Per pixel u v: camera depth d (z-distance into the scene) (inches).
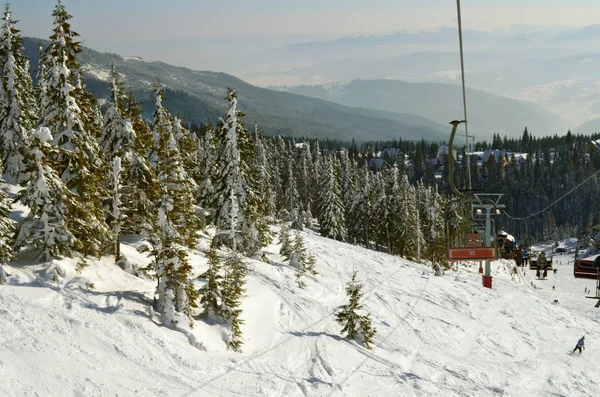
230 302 953.5
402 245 3125.0
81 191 1012.5
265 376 842.2
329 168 3154.5
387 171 4362.7
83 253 1023.6
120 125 1240.2
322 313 1290.6
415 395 933.8
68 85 1018.7
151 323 848.3
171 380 729.6
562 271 4579.2
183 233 932.0
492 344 1424.7
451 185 1007.0
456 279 2269.9
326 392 849.5
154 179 1206.3
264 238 1683.1
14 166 1309.1
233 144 1533.0
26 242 925.2
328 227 3107.8
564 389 1165.7
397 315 1472.7
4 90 1278.3
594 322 2033.7
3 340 674.2
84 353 713.6
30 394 597.3
